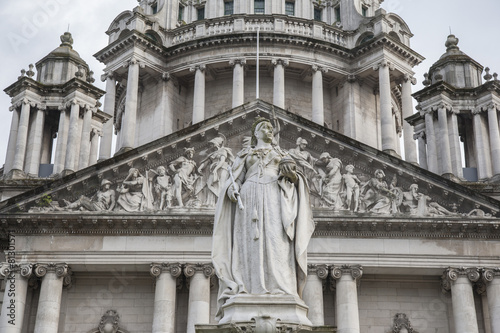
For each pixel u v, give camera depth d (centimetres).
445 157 6056
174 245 4697
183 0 8838
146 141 7762
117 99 8450
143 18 8019
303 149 4984
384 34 7631
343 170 4950
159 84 7906
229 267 1302
